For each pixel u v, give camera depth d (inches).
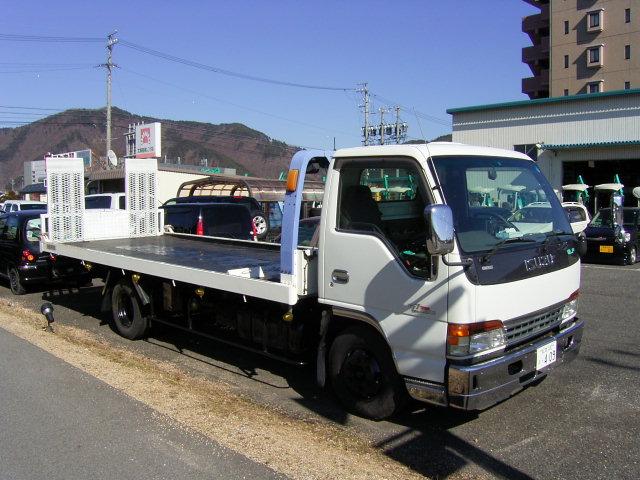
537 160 1063.6
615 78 1908.2
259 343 224.2
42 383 226.4
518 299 166.7
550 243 183.6
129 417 191.3
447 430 183.3
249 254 314.7
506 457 164.1
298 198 193.5
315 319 207.8
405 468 156.9
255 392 221.8
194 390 219.3
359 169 184.2
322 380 199.8
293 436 176.6
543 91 2234.3
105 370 243.8
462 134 1156.5
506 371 161.5
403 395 179.0
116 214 401.7
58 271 427.2
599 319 332.8
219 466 156.6
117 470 154.9
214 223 436.5
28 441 173.6
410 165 170.2
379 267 174.6
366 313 179.2
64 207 374.6
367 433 181.2
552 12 2042.3
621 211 615.5
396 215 173.5
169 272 255.9
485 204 176.2
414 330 166.1
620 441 173.3
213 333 252.5
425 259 164.4
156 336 311.9
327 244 189.8
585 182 1043.9
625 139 970.1
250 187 829.2
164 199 1246.3
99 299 423.2
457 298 156.0
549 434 179.3
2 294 450.3
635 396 210.4
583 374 235.3
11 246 439.2
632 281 480.1
